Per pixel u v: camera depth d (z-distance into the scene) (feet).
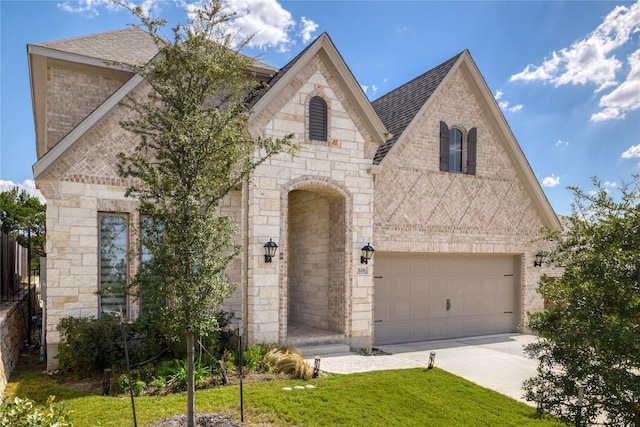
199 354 32.86
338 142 42.16
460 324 51.03
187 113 21.62
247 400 25.99
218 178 22.26
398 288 47.47
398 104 54.54
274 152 24.94
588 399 17.56
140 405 25.09
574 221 18.94
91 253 35.78
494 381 32.71
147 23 21.94
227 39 23.54
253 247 37.86
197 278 20.61
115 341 32.42
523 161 53.11
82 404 25.40
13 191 97.25
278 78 40.45
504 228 52.95
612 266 16.62
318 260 47.24
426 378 32.14
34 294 63.41
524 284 54.08
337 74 42.04
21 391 28.86
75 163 35.47
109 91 42.45
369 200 43.62
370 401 26.89
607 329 15.89
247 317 37.99
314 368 32.12
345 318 41.93
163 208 21.36
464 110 51.03
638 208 17.25
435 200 48.57
